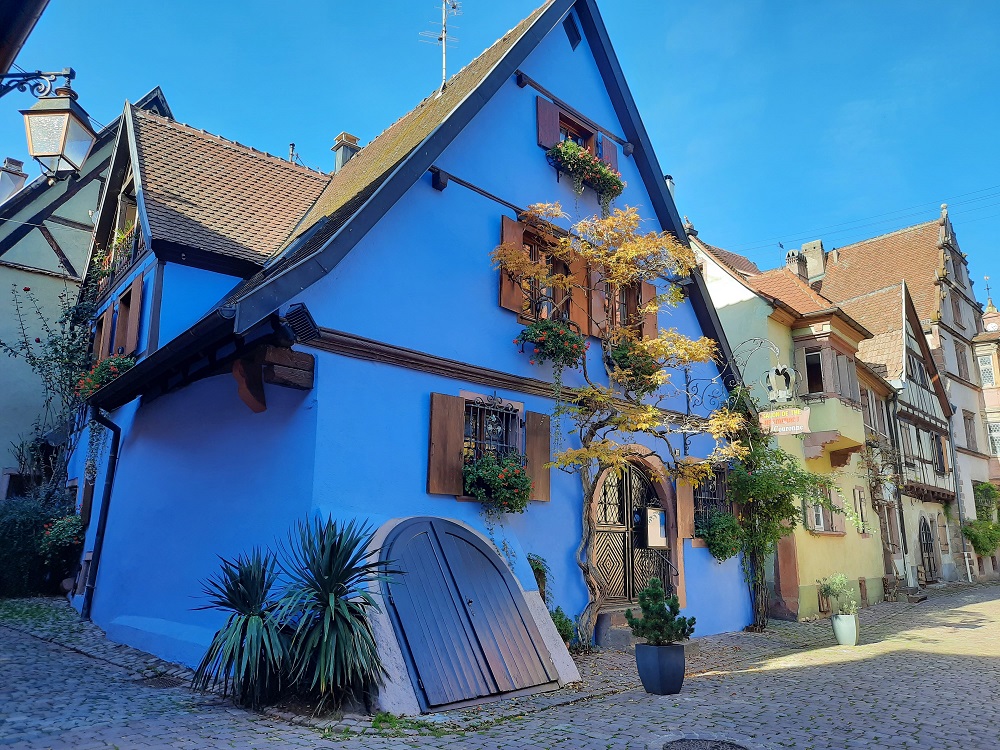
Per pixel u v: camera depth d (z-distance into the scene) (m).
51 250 16.38
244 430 7.92
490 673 6.61
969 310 29.73
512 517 8.77
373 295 7.80
